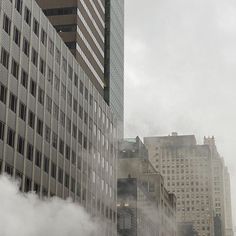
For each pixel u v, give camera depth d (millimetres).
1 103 60344
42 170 70562
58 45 79812
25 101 66750
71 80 84750
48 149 73250
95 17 115375
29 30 69188
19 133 64438
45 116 72875
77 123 86125
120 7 155250
